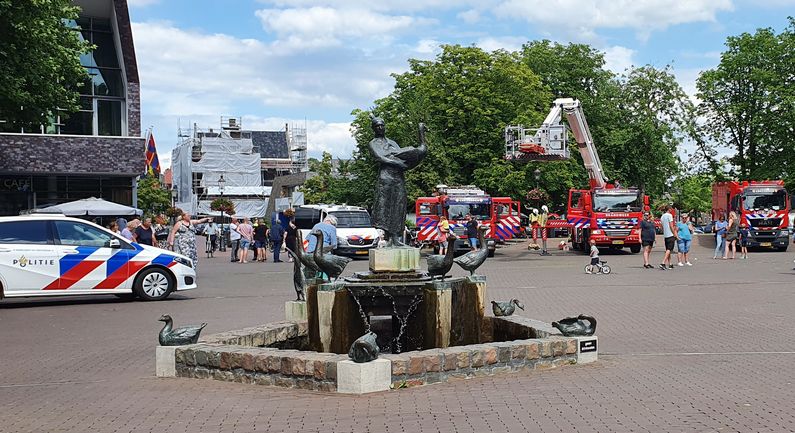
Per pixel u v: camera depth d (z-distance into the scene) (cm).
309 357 799
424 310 1006
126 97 4119
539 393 757
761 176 4875
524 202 5259
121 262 1800
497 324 1085
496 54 5325
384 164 1066
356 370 761
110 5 4056
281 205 4747
